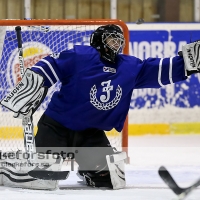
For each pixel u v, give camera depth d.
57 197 10.06
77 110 10.68
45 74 10.52
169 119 21.22
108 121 10.91
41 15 22.08
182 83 21.17
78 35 16.78
